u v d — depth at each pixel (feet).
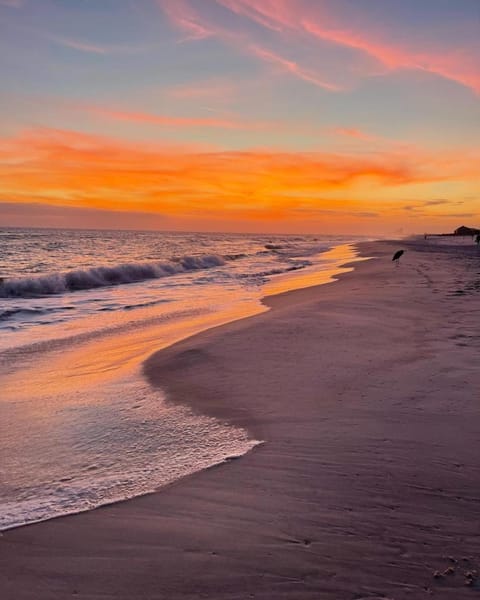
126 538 8.46
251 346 21.88
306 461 11.18
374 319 27.81
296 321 27.48
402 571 7.57
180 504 9.53
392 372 17.58
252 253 137.28
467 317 27.84
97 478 10.68
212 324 29.58
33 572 7.57
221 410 14.52
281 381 16.96
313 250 159.12
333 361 19.21
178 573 7.55
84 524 8.89
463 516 8.99
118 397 16.15
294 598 7.04
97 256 102.83
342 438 12.31
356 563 7.76
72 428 13.57
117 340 25.73
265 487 10.11
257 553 8.03
